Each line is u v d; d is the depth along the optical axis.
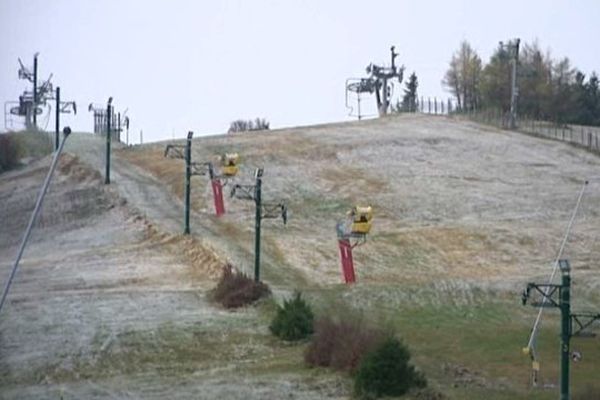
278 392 44.12
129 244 81.19
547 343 56.09
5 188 108.94
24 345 52.84
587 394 44.09
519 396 44.03
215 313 59.06
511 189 102.44
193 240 78.50
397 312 62.25
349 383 45.19
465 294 67.19
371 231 85.31
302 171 108.69
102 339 53.78
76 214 94.69
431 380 46.09
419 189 101.69
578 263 78.00
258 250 63.25
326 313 54.94
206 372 48.09
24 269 73.62
